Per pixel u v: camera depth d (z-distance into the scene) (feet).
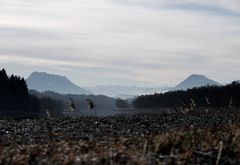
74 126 136.26
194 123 140.87
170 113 212.02
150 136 68.54
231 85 488.85
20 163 47.34
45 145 60.85
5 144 66.64
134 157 48.75
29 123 151.02
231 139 64.95
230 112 216.13
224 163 53.36
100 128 127.65
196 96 496.23
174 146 56.95
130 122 154.81
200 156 54.95
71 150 53.42
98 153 51.49
